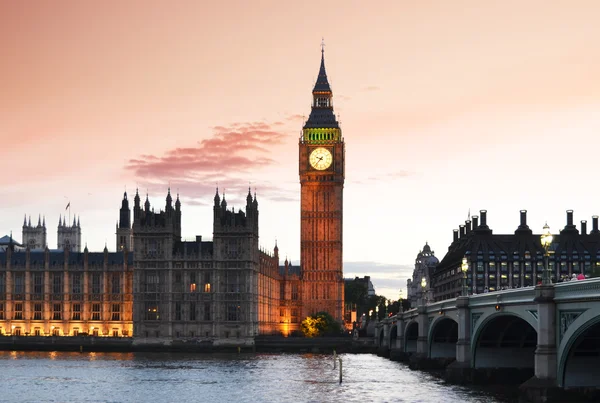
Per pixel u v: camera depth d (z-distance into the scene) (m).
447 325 166.50
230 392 143.25
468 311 130.75
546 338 95.69
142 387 152.38
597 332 92.06
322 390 144.00
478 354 130.62
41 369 193.25
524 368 130.38
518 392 124.50
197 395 139.62
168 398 136.38
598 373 94.94
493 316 117.56
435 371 168.88
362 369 187.50
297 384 154.50
